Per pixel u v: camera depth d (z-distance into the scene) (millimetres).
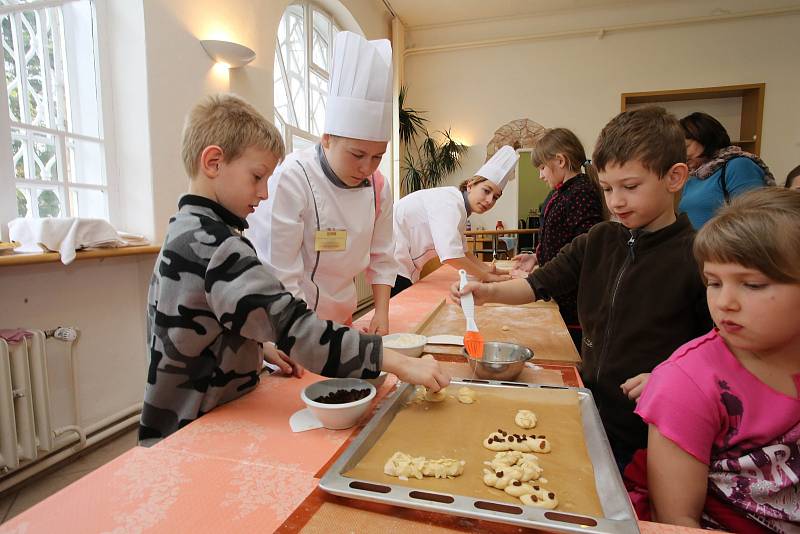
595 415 733
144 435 851
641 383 873
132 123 2209
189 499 540
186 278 783
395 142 5473
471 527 482
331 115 1177
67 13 2020
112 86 2201
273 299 750
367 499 510
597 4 5445
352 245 1357
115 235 1980
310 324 753
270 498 542
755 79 5266
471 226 6473
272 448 665
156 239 2260
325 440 690
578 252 1230
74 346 1878
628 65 5559
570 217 1866
